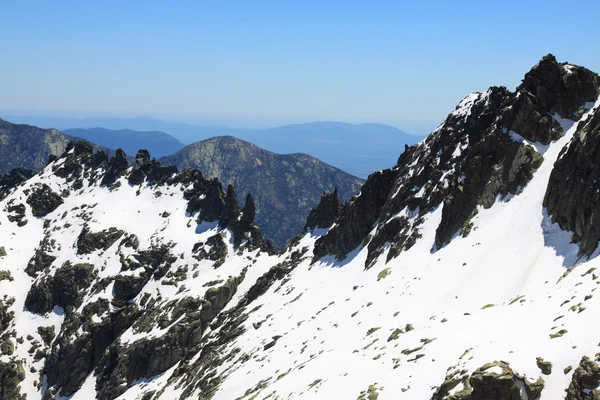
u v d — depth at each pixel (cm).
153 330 13625
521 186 7200
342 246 11775
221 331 12125
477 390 3244
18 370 14750
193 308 13725
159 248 16750
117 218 19200
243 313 12206
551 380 3106
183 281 15225
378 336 5634
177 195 19575
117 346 13850
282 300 11244
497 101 8888
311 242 14475
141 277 16025
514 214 6744
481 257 6381
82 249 17788
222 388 7638
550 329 3591
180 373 11362
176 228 17575
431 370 3909
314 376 5347
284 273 13225
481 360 3556
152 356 12669
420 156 10950
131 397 11831
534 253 5641
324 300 9450
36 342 15625
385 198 11531
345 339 6366
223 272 15012
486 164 7819
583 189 5334
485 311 4747
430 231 8456
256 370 7512
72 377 14262
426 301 6091
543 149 7506
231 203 17125
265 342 8819
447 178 8938
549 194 6109
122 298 15725
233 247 16038
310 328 8000
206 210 17762
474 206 7669
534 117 7719
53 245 18850
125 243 17600
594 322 3334
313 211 15725
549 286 4753
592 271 4159
